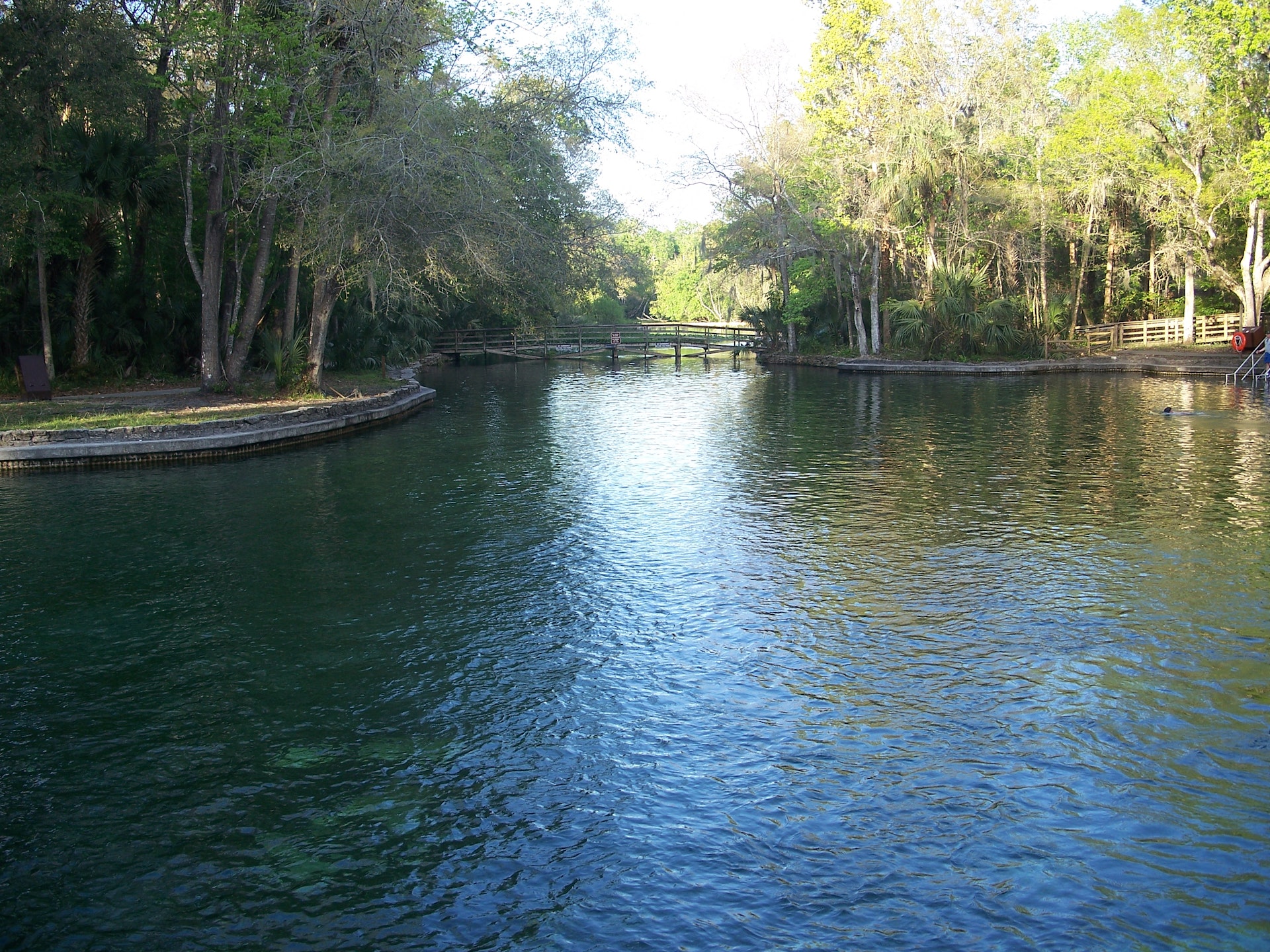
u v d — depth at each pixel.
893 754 6.74
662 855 5.65
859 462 17.80
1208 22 34.41
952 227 40.19
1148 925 4.99
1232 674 7.95
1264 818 5.92
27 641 9.05
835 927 5.01
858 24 40.38
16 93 23.03
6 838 5.91
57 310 25.67
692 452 19.38
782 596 10.09
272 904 5.28
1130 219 48.62
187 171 24.44
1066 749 6.77
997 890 5.28
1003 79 41.00
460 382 37.59
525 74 28.16
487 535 12.68
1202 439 19.70
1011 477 16.09
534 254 29.09
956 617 9.37
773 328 51.09
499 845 5.78
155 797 6.36
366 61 23.95
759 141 44.59
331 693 7.90
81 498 14.88
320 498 14.96
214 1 23.19
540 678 8.14
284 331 27.41
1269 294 41.16
